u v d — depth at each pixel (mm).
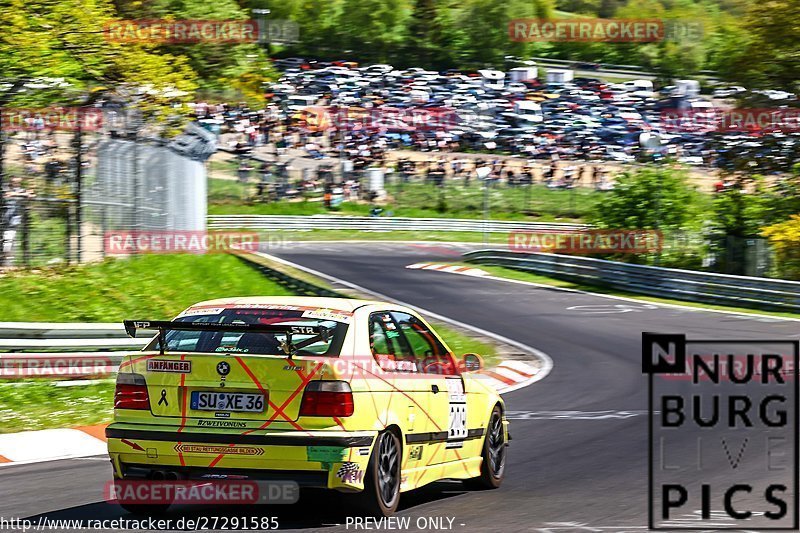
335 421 7844
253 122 75562
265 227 67250
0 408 15070
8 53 28984
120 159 30266
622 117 90250
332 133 79438
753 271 43750
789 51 46656
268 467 7852
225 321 8586
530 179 80000
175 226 33219
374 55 116375
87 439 13281
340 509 8766
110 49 31234
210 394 8039
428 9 118750
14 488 9922
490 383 20844
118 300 25516
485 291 41438
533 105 90188
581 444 13133
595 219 51719
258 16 90250
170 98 32219
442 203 76812
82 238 28266
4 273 25406
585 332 29656
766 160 46781
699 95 95000
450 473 9477
